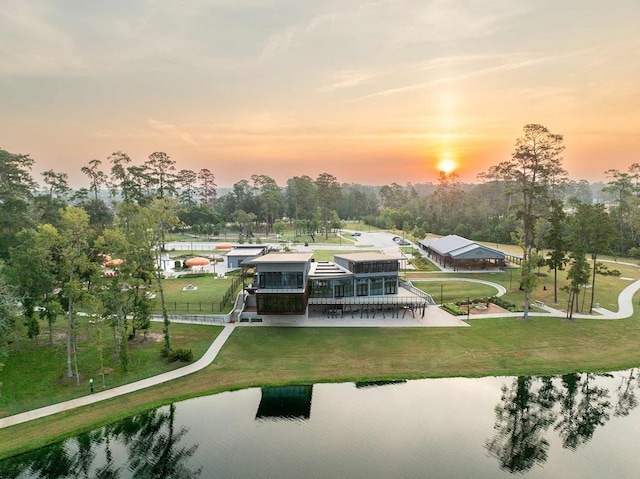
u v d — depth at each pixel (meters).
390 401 34.19
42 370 37.94
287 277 49.91
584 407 34.19
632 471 26.08
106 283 40.03
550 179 58.66
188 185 159.38
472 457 27.19
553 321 51.16
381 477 24.95
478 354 42.25
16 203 57.66
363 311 54.66
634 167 100.75
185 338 45.78
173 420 31.52
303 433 29.59
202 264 78.69
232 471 25.55
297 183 159.75
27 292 38.38
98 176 98.19
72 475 25.78
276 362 40.38
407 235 138.25
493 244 120.31
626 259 96.38
